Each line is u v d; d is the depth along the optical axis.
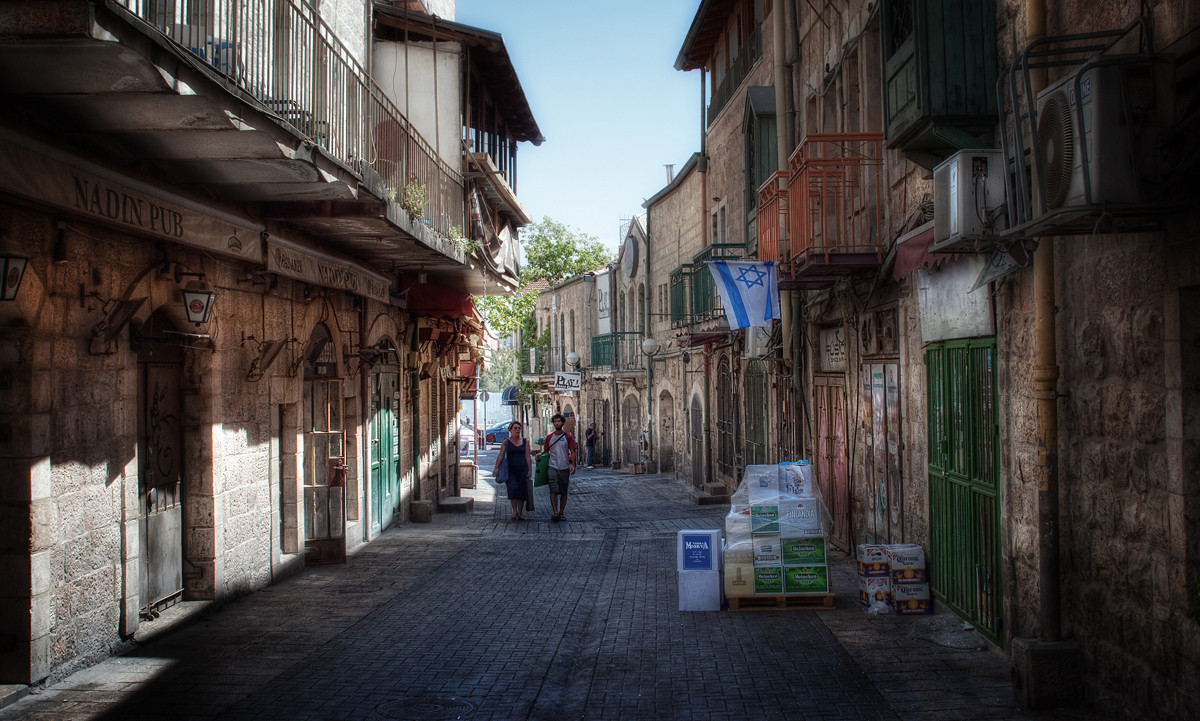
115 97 5.50
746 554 8.29
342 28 11.56
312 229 9.98
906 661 6.54
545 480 15.62
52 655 5.99
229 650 6.96
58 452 6.05
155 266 7.21
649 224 28.41
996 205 5.84
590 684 6.15
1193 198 4.23
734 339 18.00
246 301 8.99
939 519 7.84
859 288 10.08
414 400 15.75
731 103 18.91
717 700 5.77
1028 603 6.08
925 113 6.60
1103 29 5.19
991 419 6.71
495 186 15.73
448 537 13.47
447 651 6.98
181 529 8.22
